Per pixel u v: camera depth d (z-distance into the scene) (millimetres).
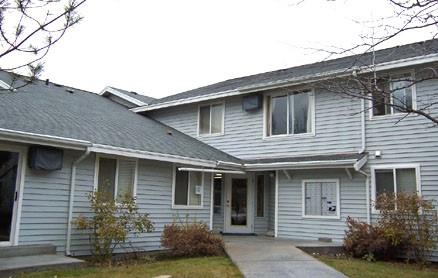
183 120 17625
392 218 11055
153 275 7891
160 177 12672
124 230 10203
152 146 12383
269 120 15148
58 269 8336
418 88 11891
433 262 11086
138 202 11930
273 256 9727
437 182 11430
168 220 12711
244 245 11711
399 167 12078
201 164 13109
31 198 9594
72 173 10406
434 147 11586
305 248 11461
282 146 14609
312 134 13930
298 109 14422
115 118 14992
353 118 13141
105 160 11273
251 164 14336
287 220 14203
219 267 8812
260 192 15773
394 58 12203
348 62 14117
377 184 12477
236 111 16047
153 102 18484
